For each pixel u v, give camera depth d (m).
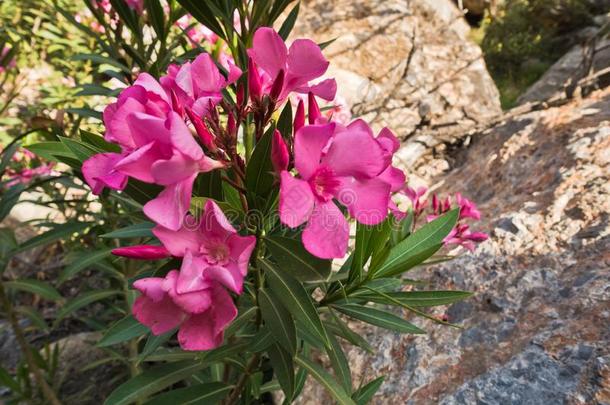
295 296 0.21
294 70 0.22
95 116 0.42
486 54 1.91
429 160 0.90
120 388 0.25
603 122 0.56
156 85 0.20
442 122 0.94
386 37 1.10
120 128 0.19
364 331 0.45
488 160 0.67
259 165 0.20
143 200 0.23
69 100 0.81
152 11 0.37
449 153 0.90
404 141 0.95
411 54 1.09
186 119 0.21
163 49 0.40
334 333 0.28
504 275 0.41
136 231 0.25
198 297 0.18
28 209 0.77
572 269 0.38
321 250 0.18
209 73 0.22
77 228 0.42
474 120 0.93
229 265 0.19
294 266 0.21
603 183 0.46
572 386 0.29
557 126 0.62
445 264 0.47
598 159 0.50
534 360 0.32
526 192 0.53
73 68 0.88
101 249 0.43
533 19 1.95
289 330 0.22
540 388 0.30
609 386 0.28
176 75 0.22
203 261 0.19
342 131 0.20
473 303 0.40
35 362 0.43
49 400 0.43
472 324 0.38
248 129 0.23
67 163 0.27
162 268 0.21
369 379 0.39
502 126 0.74
